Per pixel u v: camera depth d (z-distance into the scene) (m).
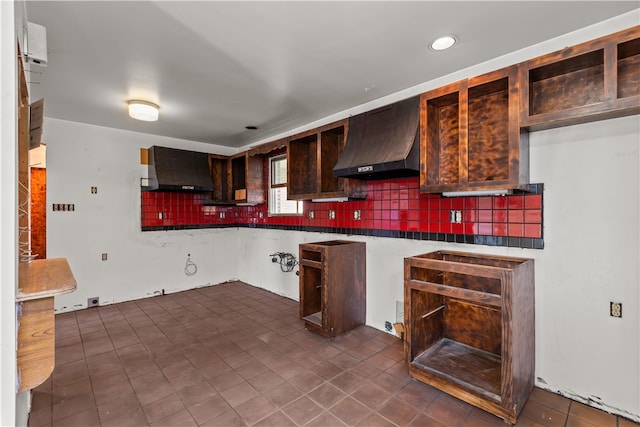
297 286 4.38
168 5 1.69
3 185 1.02
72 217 3.94
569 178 2.08
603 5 1.73
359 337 3.11
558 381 2.14
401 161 2.38
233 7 1.71
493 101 2.32
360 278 3.36
